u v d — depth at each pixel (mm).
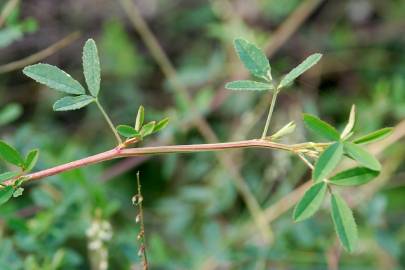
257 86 337
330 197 327
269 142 333
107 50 715
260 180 651
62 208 483
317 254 562
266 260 545
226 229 608
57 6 746
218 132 694
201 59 773
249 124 626
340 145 324
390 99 629
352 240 323
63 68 752
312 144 328
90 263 564
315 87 738
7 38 491
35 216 516
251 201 561
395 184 681
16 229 467
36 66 340
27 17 734
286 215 585
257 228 555
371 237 577
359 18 836
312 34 800
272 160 646
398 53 803
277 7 757
